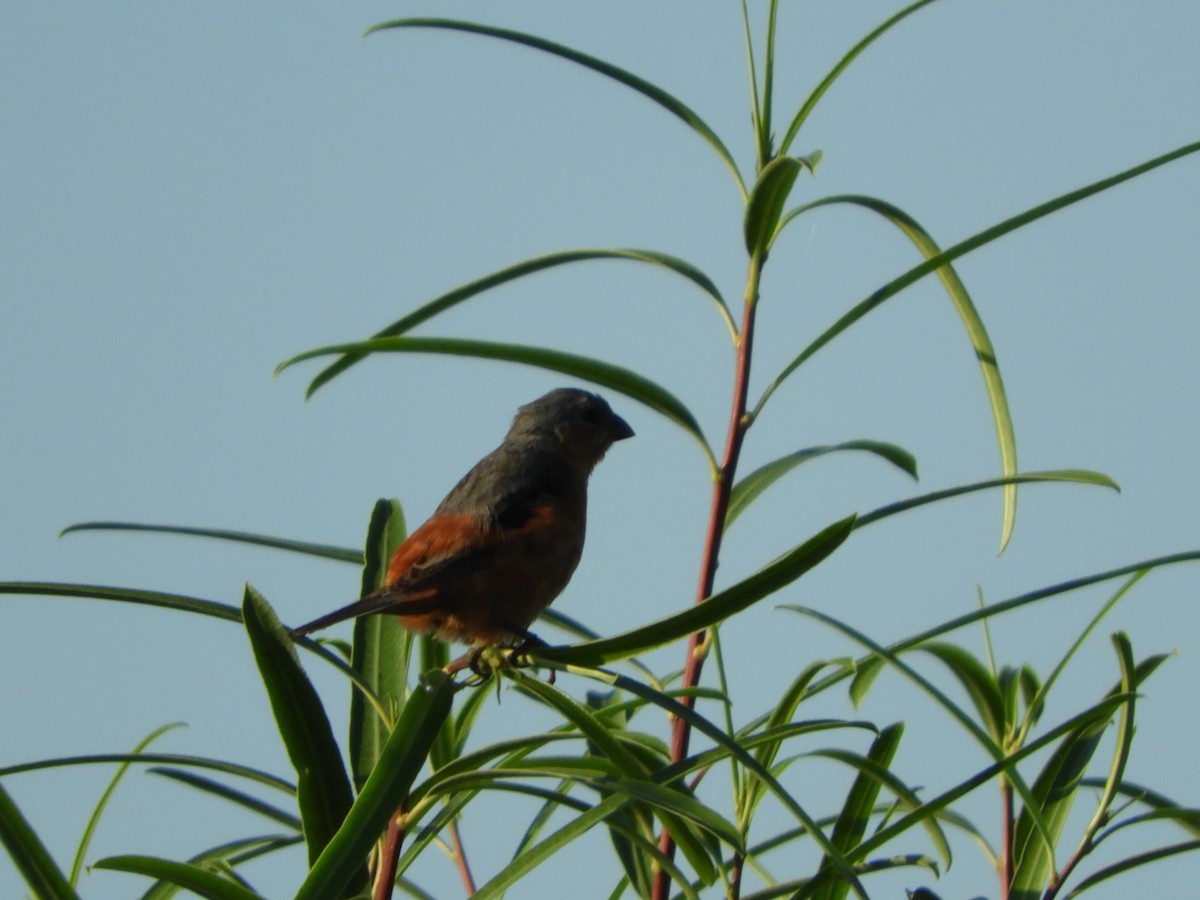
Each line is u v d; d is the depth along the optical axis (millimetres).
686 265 7969
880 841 6449
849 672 7812
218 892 5773
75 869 7598
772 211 7781
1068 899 7074
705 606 6043
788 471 8281
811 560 5902
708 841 7074
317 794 6051
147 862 5680
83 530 7691
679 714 6020
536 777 6387
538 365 7328
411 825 6461
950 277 8609
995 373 8625
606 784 6234
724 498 7770
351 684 7152
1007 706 7914
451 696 5855
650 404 7598
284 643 6090
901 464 8609
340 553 8094
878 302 7520
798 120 8070
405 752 5719
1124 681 7121
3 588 6422
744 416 7859
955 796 6414
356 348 6906
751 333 7988
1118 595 7586
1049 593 7160
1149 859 7055
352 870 5477
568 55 7918
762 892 7195
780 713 7172
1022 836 7461
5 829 5977
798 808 5691
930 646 7902
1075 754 7520
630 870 7457
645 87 7988
